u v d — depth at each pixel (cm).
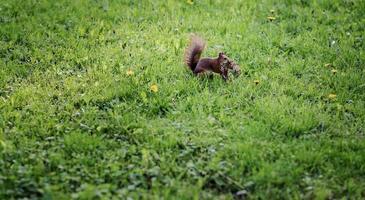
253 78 1202
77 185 846
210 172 880
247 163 905
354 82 1192
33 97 1100
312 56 1322
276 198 830
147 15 1530
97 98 1096
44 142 950
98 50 1320
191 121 1026
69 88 1129
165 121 1024
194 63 1202
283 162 900
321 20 1538
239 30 1444
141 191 828
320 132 1016
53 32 1416
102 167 884
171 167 886
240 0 1652
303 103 1100
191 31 1443
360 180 882
